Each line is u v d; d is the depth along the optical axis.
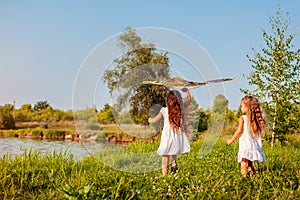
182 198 3.85
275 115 11.24
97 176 4.68
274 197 3.98
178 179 4.62
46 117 32.62
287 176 4.99
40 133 24.19
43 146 14.11
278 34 11.52
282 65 11.38
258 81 11.52
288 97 11.27
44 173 5.23
